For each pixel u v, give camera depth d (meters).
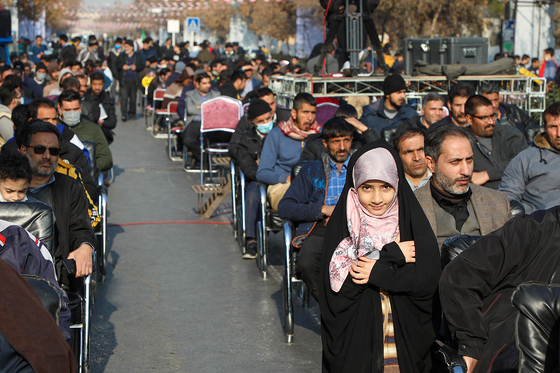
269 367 4.18
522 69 12.57
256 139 6.79
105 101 9.93
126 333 4.71
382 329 2.99
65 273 3.95
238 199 7.11
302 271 4.20
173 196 9.43
